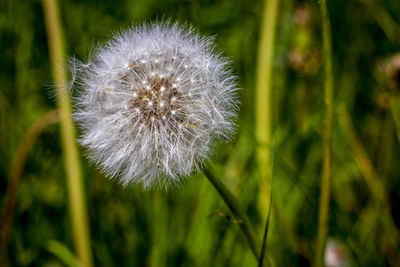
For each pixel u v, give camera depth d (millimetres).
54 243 309
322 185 258
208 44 254
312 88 349
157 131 247
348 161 326
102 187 318
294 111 346
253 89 346
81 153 319
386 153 330
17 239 317
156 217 310
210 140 246
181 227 308
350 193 321
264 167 294
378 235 303
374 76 348
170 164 246
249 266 298
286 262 294
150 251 305
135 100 250
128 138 248
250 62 356
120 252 309
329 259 300
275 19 302
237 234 304
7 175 336
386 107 335
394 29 354
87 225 295
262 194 295
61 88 255
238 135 326
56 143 338
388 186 323
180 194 312
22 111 351
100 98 251
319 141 331
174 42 253
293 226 305
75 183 291
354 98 351
